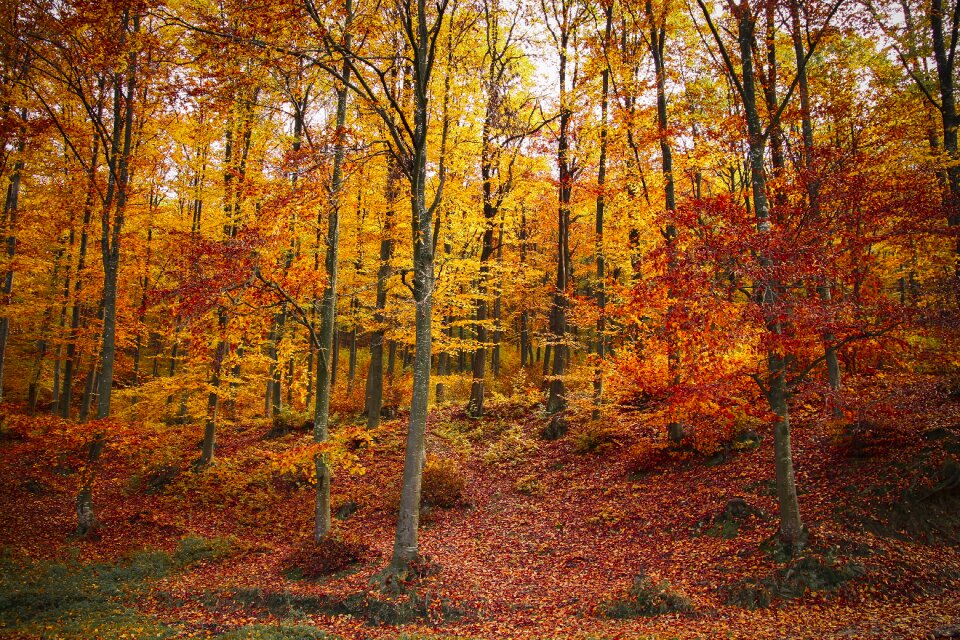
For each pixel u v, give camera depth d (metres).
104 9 9.25
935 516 8.49
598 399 15.48
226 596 9.03
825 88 12.99
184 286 8.01
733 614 7.45
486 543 11.30
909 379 12.44
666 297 9.47
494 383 25.23
